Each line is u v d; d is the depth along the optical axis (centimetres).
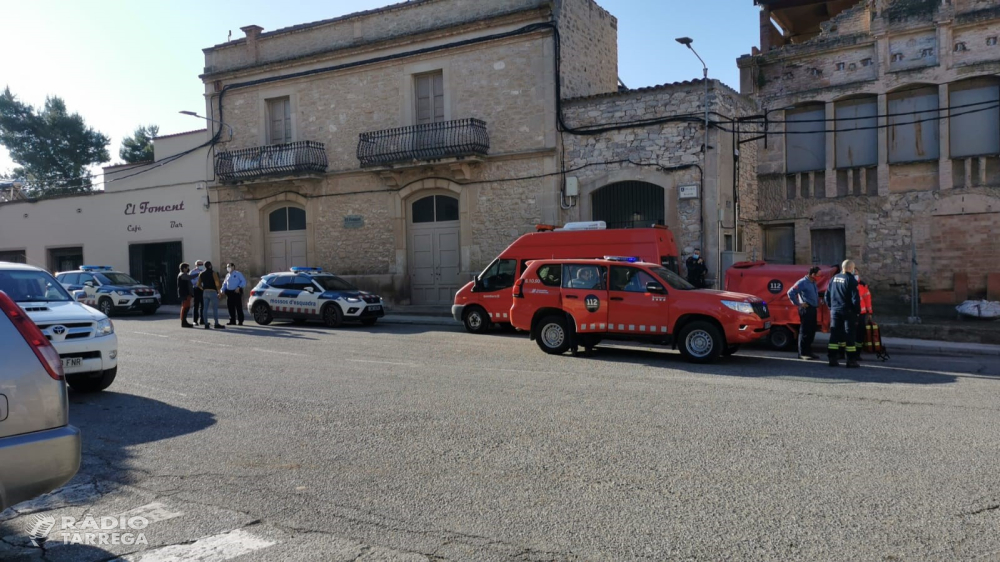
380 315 1891
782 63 2111
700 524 446
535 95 2064
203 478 558
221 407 821
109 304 2352
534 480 539
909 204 1925
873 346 1212
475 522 457
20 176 4694
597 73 2308
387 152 2212
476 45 2148
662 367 1108
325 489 526
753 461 580
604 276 1229
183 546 425
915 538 420
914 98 1928
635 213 1956
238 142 2623
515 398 851
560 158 2042
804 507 473
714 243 1820
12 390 375
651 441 645
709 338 1142
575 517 462
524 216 2094
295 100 2494
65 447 389
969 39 1820
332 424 726
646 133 1909
